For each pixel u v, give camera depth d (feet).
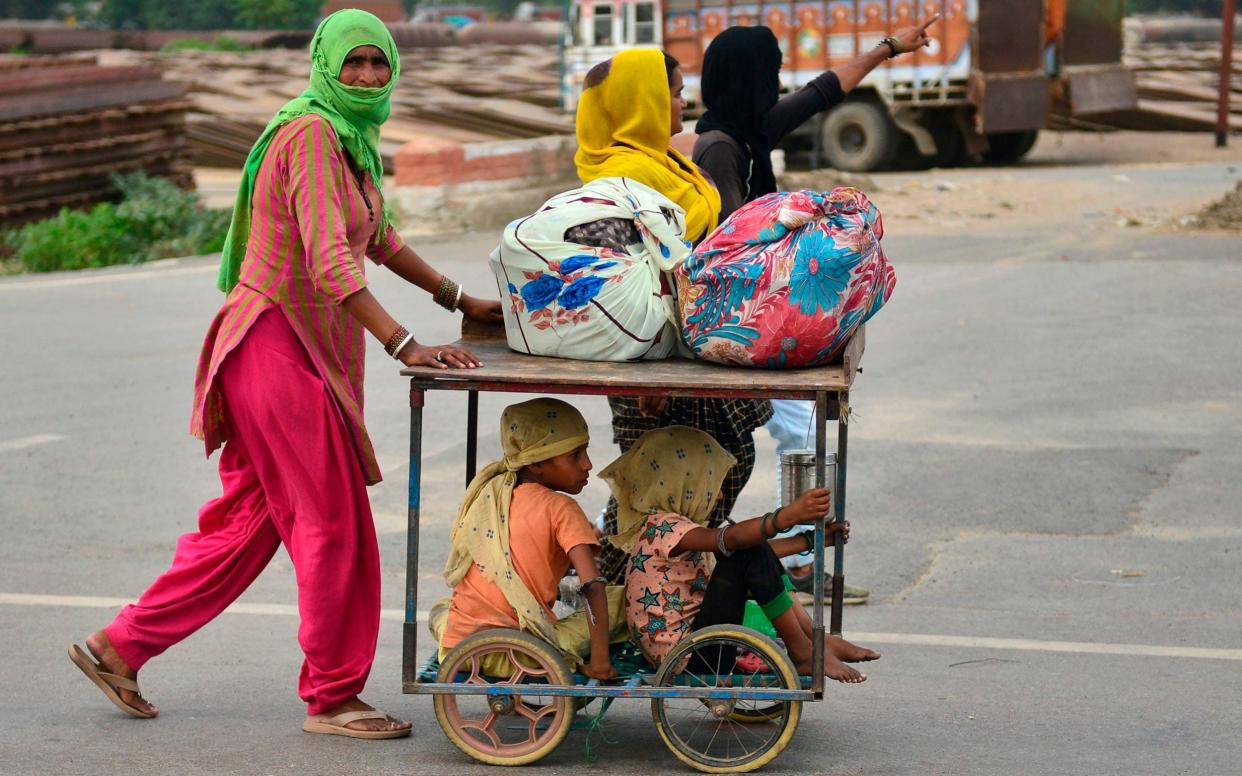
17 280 48.24
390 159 82.79
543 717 13.20
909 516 21.93
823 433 11.90
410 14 270.26
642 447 13.07
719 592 12.72
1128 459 24.81
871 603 18.20
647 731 13.84
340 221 12.64
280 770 12.64
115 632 13.87
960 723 13.98
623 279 12.58
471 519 12.86
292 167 12.76
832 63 72.33
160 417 28.89
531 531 12.63
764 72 16.57
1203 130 94.02
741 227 12.32
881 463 24.84
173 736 13.56
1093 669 15.69
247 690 15.06
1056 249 48.21
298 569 13.23
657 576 12.85
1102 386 30.19
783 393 11.80
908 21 70.38
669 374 12.18
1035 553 20.17
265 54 132.05
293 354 13.10
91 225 55.06
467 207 59.41
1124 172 70.79
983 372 31.68
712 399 14.55
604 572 14.44
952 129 74.38
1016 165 76.74
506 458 12.91
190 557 13.82
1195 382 30.35
